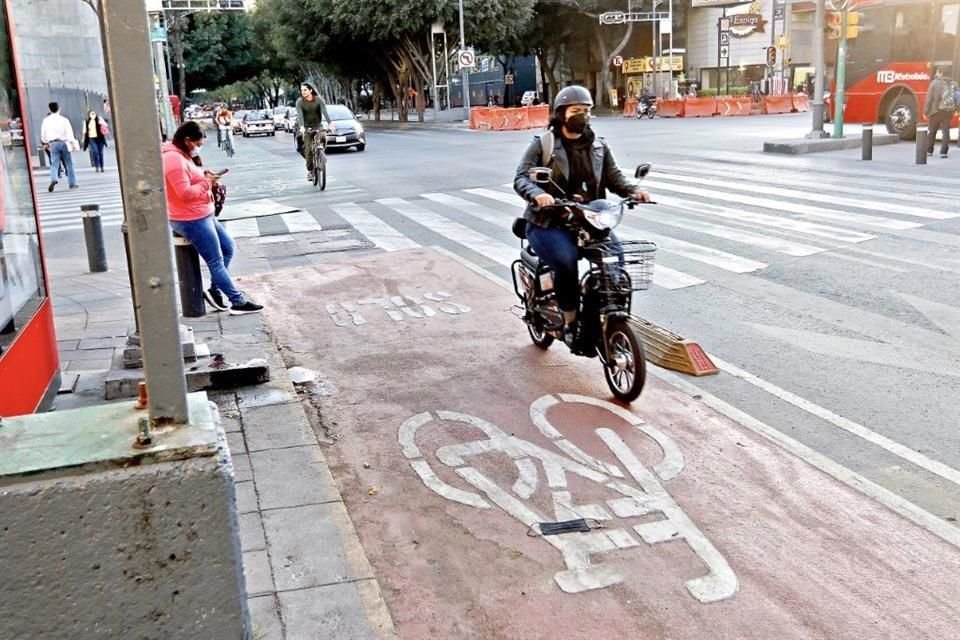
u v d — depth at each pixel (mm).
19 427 2002
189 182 7270
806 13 56938
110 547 1893
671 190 14305
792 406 5395
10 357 4297
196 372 5594
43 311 5219
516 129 37375
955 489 4305
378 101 59406
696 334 6887
